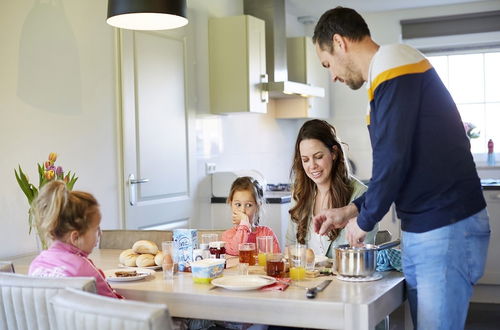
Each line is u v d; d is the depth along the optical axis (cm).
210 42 488
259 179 518
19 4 308
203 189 482
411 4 639
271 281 200
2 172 298
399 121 183
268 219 475
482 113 665
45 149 324
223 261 217
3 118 299
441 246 186
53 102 330
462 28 649
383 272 220
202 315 191
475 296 486
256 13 537
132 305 138
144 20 288
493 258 475
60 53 334
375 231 248
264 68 507
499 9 636
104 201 368
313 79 628
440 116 188
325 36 208
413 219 191
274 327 250
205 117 486
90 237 198
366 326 172
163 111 425
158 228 419
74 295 149
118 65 380
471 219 188
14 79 305
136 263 239
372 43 204
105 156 370
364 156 686
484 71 662
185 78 452
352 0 610
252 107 482
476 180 192
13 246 303
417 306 195
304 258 208
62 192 194
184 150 452
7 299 172
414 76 185
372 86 191
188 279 216
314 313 177
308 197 264
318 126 256
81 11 350
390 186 184
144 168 403
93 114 359
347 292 187
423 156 187
